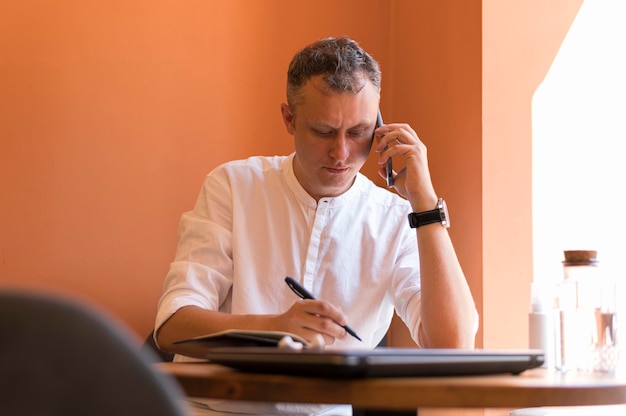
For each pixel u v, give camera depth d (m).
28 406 0.49
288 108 1.94
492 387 0.98
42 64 2.66
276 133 2.92
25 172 2.62
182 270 1.81
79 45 2.71
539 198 2.53
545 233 2.53
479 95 2.52
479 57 2.53
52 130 2.66
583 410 2.32
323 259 1.96
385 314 2.03
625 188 2.50
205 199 1.99
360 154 1.81
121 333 0.52
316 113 1.75
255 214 1.97
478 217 2.50
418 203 1.78
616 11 2.59
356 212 2.00
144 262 2.73
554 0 2.59
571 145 2.56
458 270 1.75
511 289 2.48
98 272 2.67
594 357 1.34
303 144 1.80
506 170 2.52
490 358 1.12
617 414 2.31
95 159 2.70
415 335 1.85
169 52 2.80
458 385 0.97
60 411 0.49
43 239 2.63
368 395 0.95
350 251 1.97
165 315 1.62
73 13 2.70
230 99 2.87
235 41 2.89
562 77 2.58
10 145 2.62
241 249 1.93
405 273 1.96
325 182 1.82
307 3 2.99
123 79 2.75
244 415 1.64
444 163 2.69
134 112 2.75
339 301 1.96
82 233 2.67
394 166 2.96
